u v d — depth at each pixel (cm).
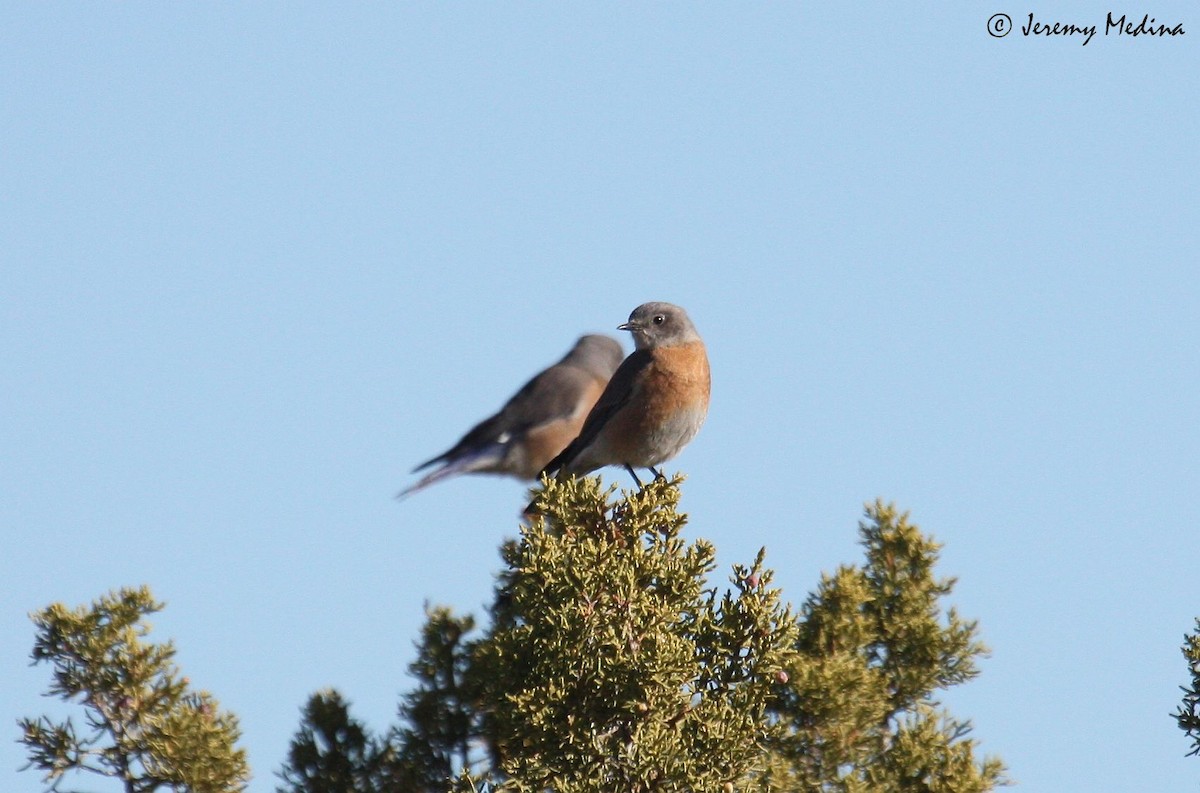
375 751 1266
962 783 1111
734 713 959
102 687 1035
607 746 955
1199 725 1066
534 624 1006
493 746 1248
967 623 1266
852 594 1224
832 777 1131
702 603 1021
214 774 1034
